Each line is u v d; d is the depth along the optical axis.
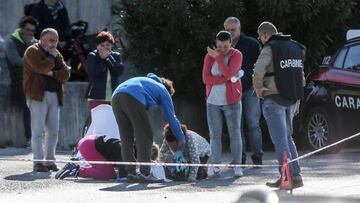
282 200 8.65
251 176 28.06
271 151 39.78
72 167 27.77
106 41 29.61
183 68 40.25
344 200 8.59
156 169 26.47
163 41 40.84
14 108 37.56
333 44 43.16
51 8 41.03
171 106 26.23
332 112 36.91
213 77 27.77
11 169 29.77
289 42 24.52
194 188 25.14
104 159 27.41
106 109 28.50
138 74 41.50
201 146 27.70
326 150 37.22
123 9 41.66
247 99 30.12
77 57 40.50
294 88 24.27
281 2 39.28
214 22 39.53
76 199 22.88
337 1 40.91
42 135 29.06
